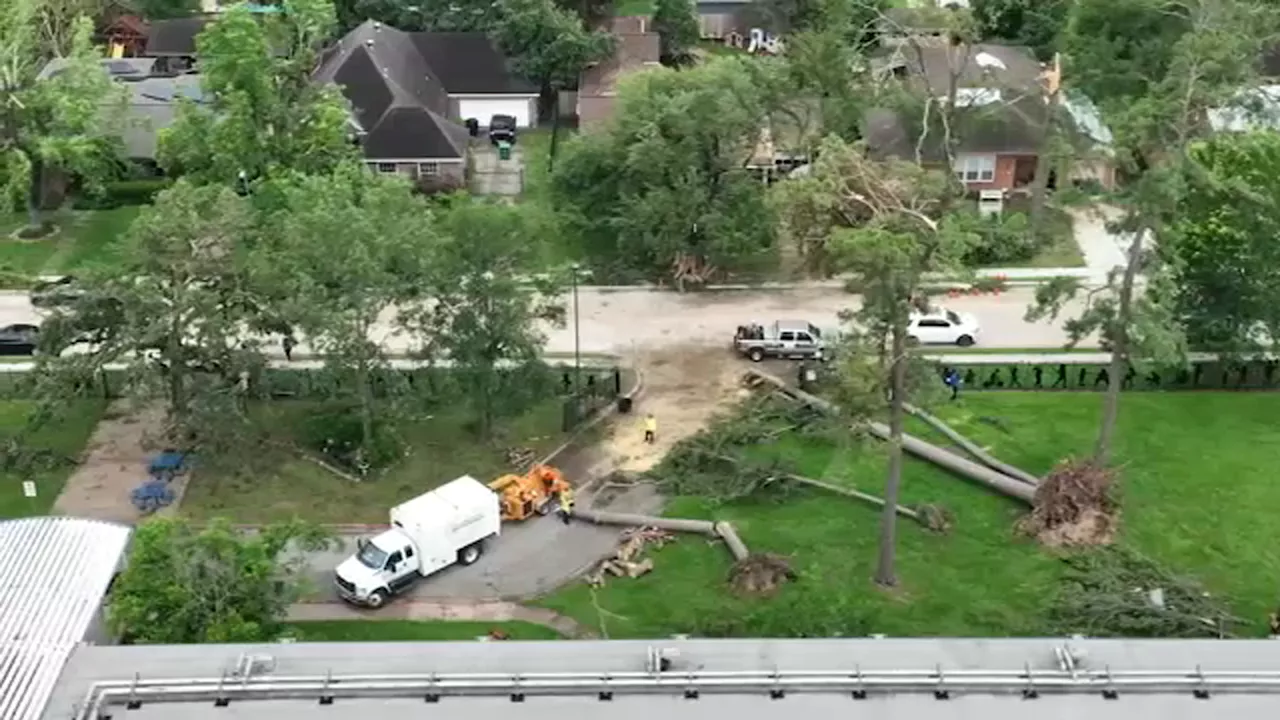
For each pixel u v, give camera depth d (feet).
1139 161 188.03
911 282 168.55
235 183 245.04
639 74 273.13
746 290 259.19
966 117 278.05
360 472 204.44
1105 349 193.26
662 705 123.24
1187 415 219.61
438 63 322.96
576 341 228.22
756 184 254.68
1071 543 188.96
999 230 263.08
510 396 204.64
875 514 196.44
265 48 248.93
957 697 124.57
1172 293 195.62
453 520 182.70
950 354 237.25
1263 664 128.36
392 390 202.90
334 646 129.80
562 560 188.24
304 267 193.98
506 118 321.52
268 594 155.02
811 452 209.97
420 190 288.30
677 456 206.69
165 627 146.51
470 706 123.13
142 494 197.16
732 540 188.14
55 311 200.54
